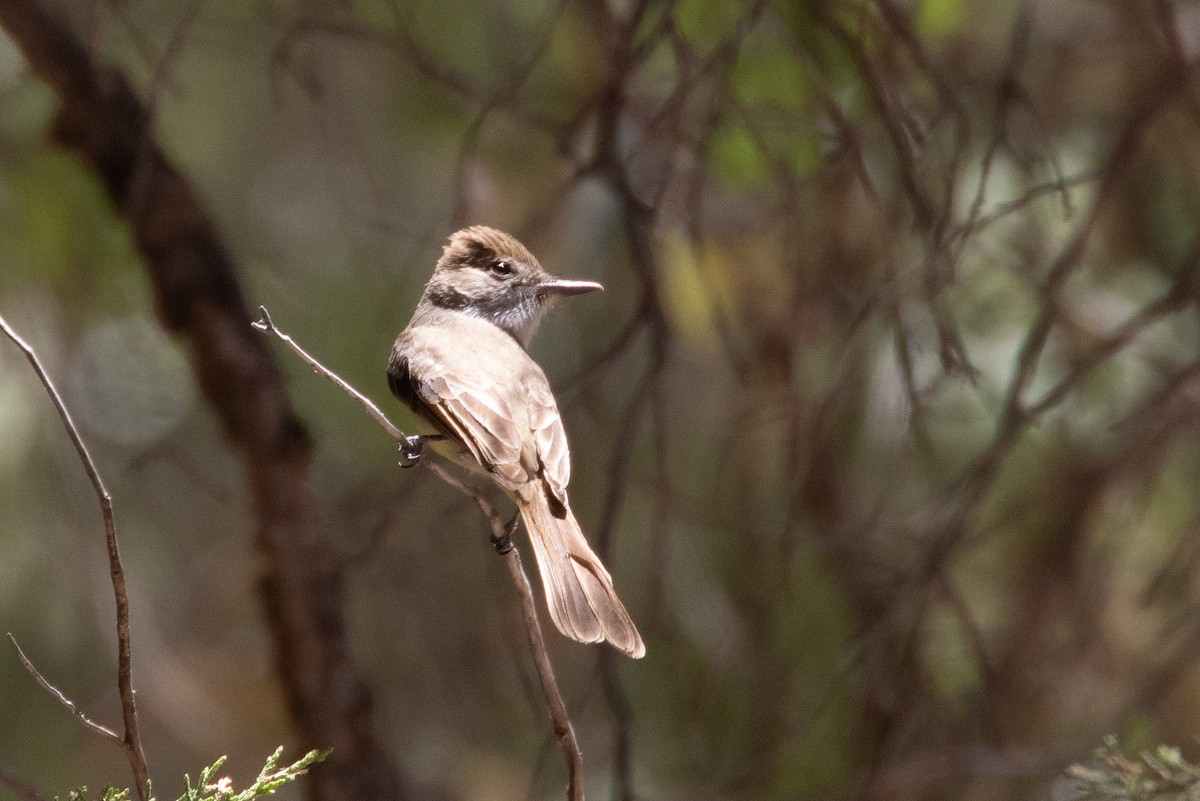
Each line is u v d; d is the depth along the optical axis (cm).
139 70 1242
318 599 1009
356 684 1020
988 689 1030
